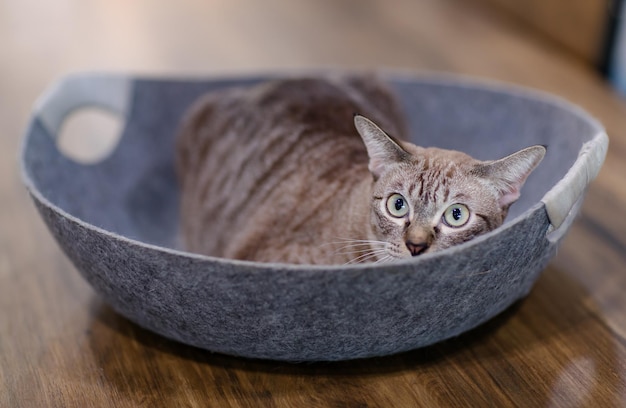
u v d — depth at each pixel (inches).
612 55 76.5
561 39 84.2
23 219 55.9
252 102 53.6
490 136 54.9
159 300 36.6
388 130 49.9
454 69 77.9
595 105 70.5
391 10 94.7
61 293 48.0
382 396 38.5
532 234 35.1
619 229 52.8
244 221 48.4
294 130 49.9
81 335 44.2
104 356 42.4
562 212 35.3
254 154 50.3
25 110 72.0
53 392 39.8
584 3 78.8
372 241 41.0
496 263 34.5
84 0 99.7
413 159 39.8
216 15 94.5
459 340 42.6
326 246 43.3
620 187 57.4
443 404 37.9
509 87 57.5
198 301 35.1
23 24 92.6
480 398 38.4
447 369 40.4
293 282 32.4
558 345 42.4
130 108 58.0
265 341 36.5
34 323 45.3
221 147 52.9
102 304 47.0
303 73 61.4
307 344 36.2
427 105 57.8
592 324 44.2
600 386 39.3
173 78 58.4
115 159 56.7
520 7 90.4
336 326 34.8
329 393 38.8
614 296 46.6
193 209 53.0
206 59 81.9
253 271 32.4
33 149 47.9
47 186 48.2
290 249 44.3
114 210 54.1
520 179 37.8
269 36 88.0
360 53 82.5
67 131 68.4
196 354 42.1
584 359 41.3
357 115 40.6
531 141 51.6
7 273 49.9
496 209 38.7
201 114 55.5
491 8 94.9
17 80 78.2
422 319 35.6
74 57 83.2
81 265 39.8
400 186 39.6
